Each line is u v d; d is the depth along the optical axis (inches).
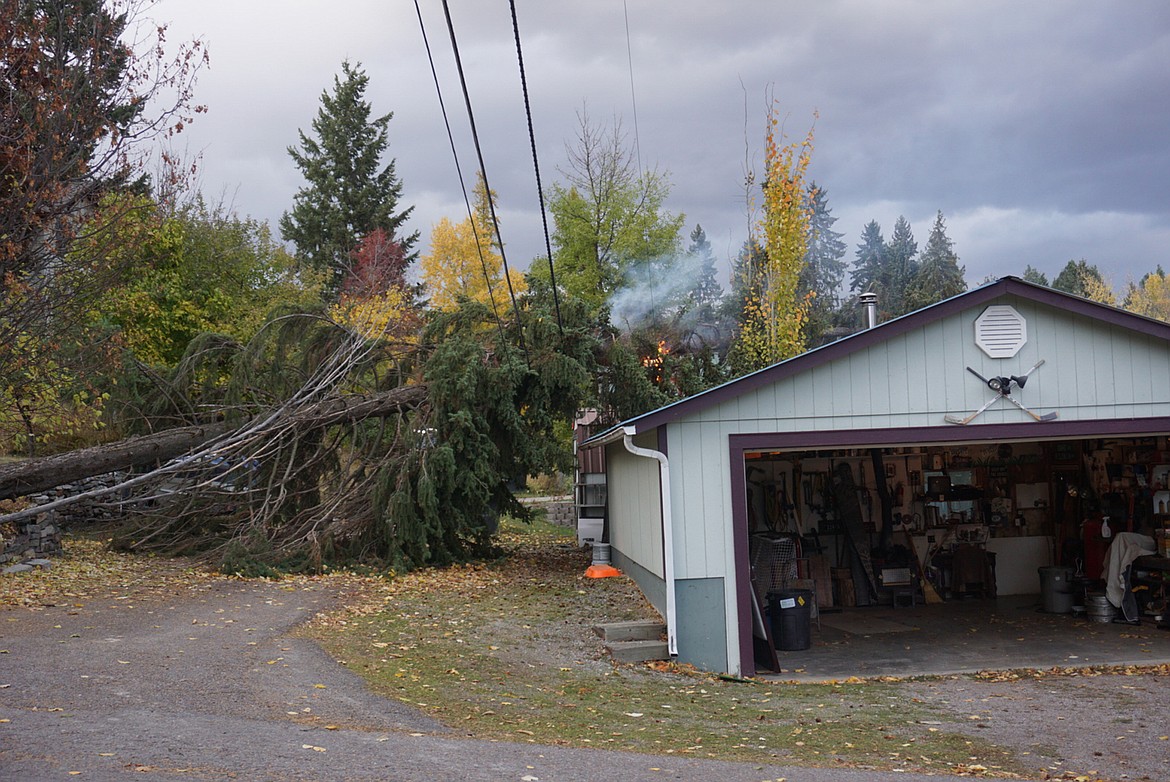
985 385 379.6
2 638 322.3
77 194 507.2
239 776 188.1
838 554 536.7
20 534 510.6
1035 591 543.8
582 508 720.3
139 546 570.6
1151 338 384.8
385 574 531.2
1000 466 548.4
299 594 454.9
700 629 370.9
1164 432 381.4
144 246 669.9
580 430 772.6
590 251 1167.0
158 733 220.2
